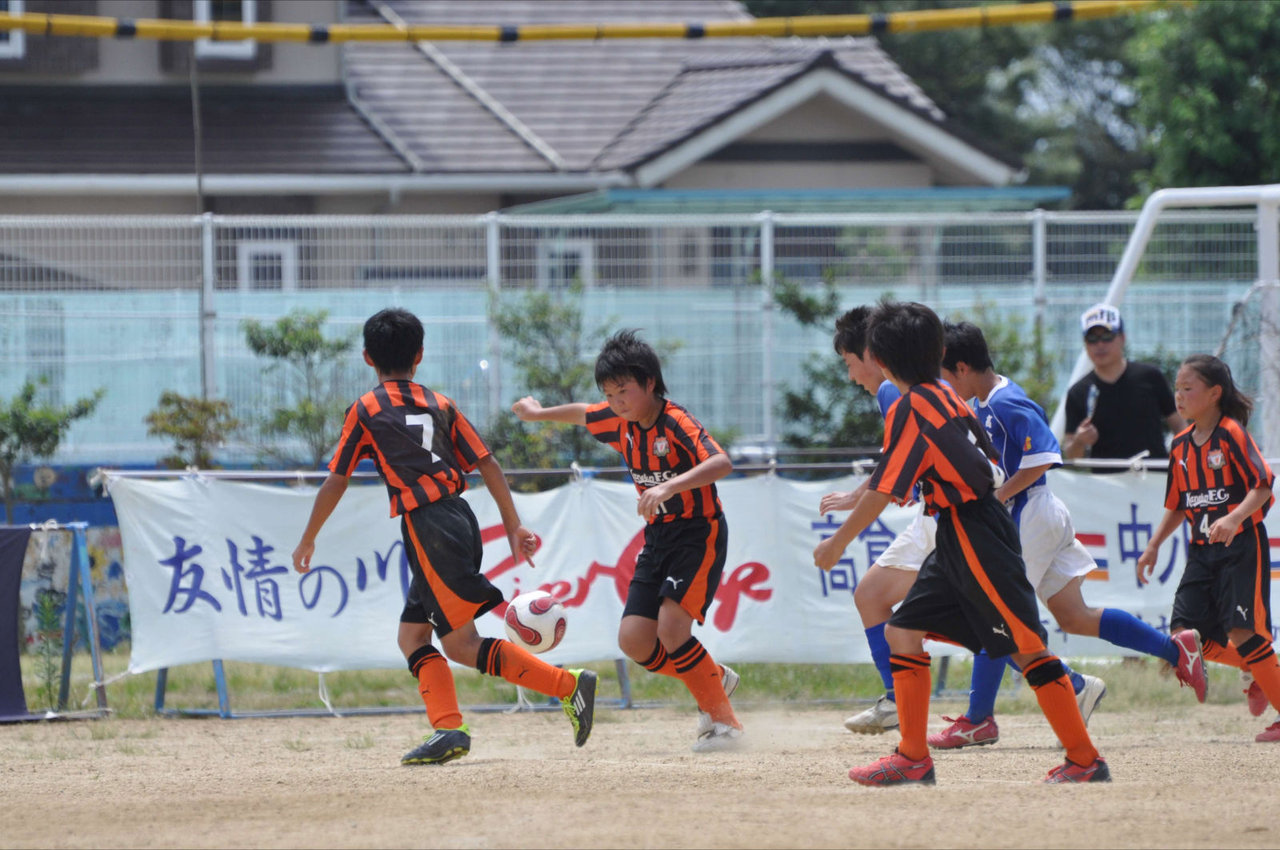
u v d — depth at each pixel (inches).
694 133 2999.5
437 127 3134.8
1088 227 2428.6
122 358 2034.9
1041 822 676.1
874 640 1040.2
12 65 2957.7
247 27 2306.8
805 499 1352.1
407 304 2108.8
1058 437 1523.1
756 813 701.3
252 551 1314.0
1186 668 1017.5
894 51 5172.2
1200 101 3316.9
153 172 2864.2
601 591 1336.1
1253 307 1768.0
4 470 1919.3
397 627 1320.1
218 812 747.4
